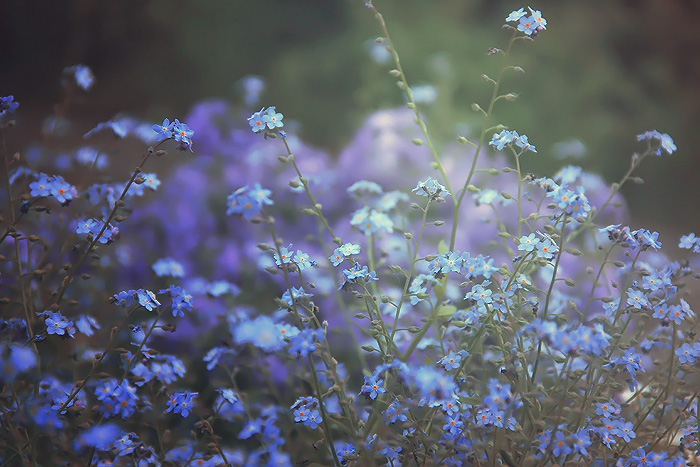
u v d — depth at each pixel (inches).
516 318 27.4
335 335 34.7
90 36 130.2
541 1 114.7
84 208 31.7
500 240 38.5
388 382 27.7
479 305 27.2
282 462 28.8
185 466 28.0
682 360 27.5
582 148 47.8
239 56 124.8
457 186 41.4
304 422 27.7
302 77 103.1
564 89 98.1
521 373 27.5
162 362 29.6
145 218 38.7
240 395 29.7
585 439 25.9
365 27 102.3
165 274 31.9
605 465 26.5
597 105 100.1
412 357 30.8
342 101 101.2
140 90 126.1
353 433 27.5
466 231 38.9
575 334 25.6
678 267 27.9
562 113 95.9
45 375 29.1
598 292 35.9
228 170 41.9
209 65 124.7
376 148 42.6
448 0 105.8
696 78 114.9
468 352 27.6
